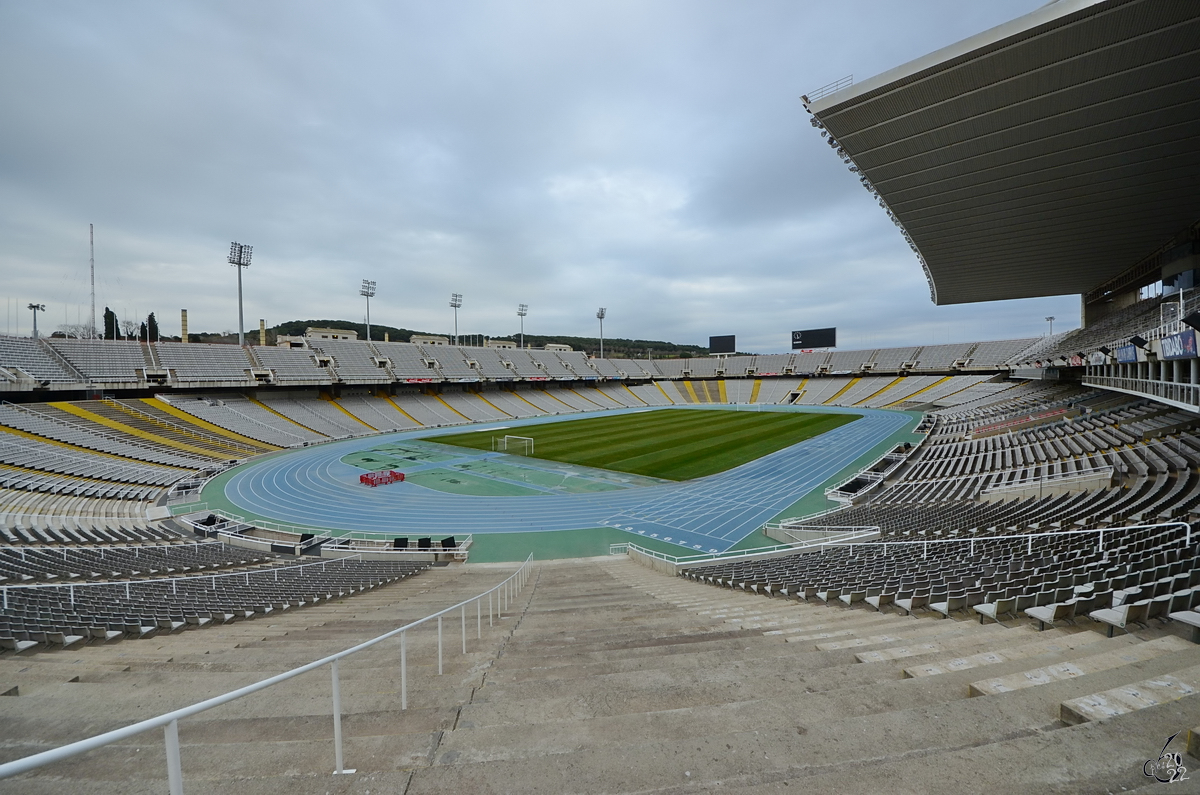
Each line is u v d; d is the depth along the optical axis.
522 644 7.16
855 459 36.47
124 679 5.66
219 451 38.88
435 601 11.97
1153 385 22.28
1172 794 2.10
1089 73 16.61
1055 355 41.56
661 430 51.81
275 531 23.48
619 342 197.00
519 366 78.00
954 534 15.99
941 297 51.22
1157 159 21.08
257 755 3.32
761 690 4.38
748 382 89.56
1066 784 2.39
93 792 2.93
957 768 2.54
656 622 8.55
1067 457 25.33
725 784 2.58
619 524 24.28
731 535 22.61
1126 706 3.08
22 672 6.07
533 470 35.06
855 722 3.17
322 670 6.04
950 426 44.72
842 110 19.47
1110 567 8.59
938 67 17.12
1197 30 14.69
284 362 55.16
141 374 44.97
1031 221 27.78
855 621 7.74
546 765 2.85
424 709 4.11
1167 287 31.81
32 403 38.53
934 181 23.34
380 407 58.59
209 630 9.44
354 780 2.74
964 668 4.30
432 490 30.34
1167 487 17.27
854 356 86.56
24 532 18.62
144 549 17.83
